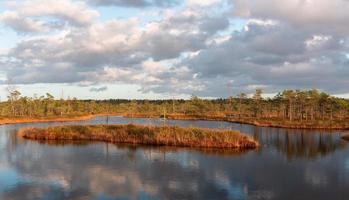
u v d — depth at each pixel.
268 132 82.62
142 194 29.03
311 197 28.75
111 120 124.06
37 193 29.16
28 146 55.44
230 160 44.47
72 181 33.06
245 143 55.69
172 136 57.44
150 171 37.59
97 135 63.44
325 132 83.62
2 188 30.53
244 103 180.88
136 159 44.53
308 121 110.00
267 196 28.86
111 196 28.47
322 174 36.97
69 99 189.25
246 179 34.47
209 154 48.72
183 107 185.75
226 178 34.75
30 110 149.50
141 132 60.75
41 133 65.06
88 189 30.39
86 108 198.25
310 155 49.25
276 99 148.00
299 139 68.75
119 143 59.03
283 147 57.16
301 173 37.44
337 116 144.25
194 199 27.78
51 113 157.88
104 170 38.03
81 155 47.34
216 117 137.12
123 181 33.25
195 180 33.84
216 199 27.81
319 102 127.38
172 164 41.53
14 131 80.00
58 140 62.69
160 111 188.25
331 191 30.47
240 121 115.75
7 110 156.25
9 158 44.88
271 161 44.12
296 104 135.50
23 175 35.38
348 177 35.53
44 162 42.38
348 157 47.66
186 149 52.97
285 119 125.44
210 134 56.12
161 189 30.53
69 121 118.50
